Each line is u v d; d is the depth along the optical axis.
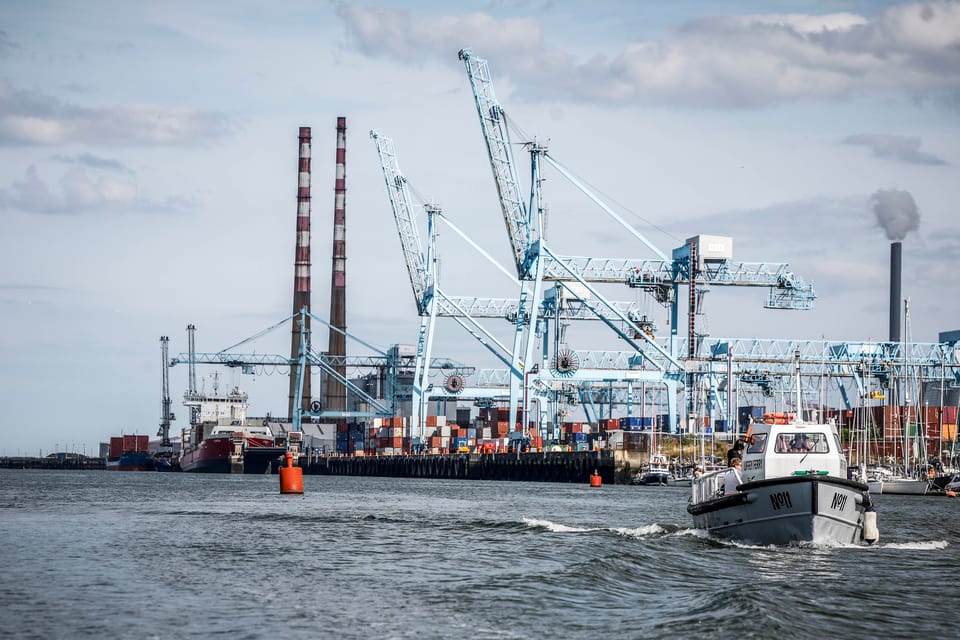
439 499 144.00
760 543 62.50
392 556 62.72
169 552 64.50
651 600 45.69
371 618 41.97
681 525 86.88
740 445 66.62
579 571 52.97
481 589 48.81
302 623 40.94
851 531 61.03
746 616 40.62
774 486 59.91
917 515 113.12
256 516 98.88
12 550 65.25
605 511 112.75
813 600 44.72
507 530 81.56
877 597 46.09
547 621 41.34
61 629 39.47
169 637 38.28
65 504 122.50
